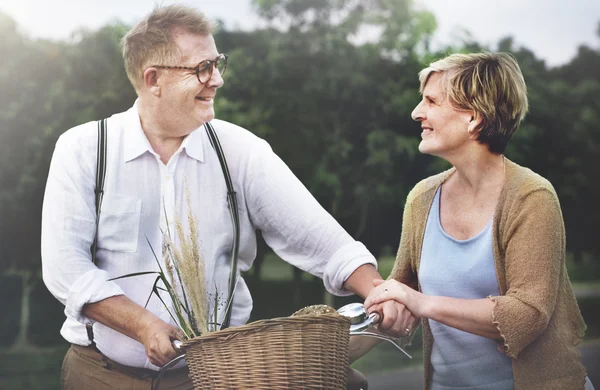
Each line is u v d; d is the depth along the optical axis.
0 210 21.67
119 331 2.73
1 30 21.66
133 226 2.94
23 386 11.23
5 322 21.89
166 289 2.70
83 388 3.04
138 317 2.67
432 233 2.68
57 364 13.99
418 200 2.74
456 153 2.60
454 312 2.46
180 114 2.91
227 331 2.15
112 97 20.83
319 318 2.18
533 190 2.47
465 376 2.65
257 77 21.22
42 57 21.48
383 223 23.47
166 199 2.97
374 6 21.95
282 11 22.09
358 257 2.97
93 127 2.98
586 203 26.50
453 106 2.57
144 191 2.96
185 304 2.60
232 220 3.03
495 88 2.52
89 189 2.92
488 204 2.58
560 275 2.50
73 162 2.92
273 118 21.28
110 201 2.93
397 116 21.69
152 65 2.87
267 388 2.16
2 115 21.23
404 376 11.05
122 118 3.00
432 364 2.76
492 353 2.60
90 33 21.72
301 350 2.17
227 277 3.02
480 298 2.57
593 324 18.86
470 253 2.58
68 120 21.08
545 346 2.49
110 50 21.25
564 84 26.20
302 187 3.08
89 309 2.78
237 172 3.05
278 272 39.16
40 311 24.64
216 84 2.90
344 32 21.66
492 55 2.56
